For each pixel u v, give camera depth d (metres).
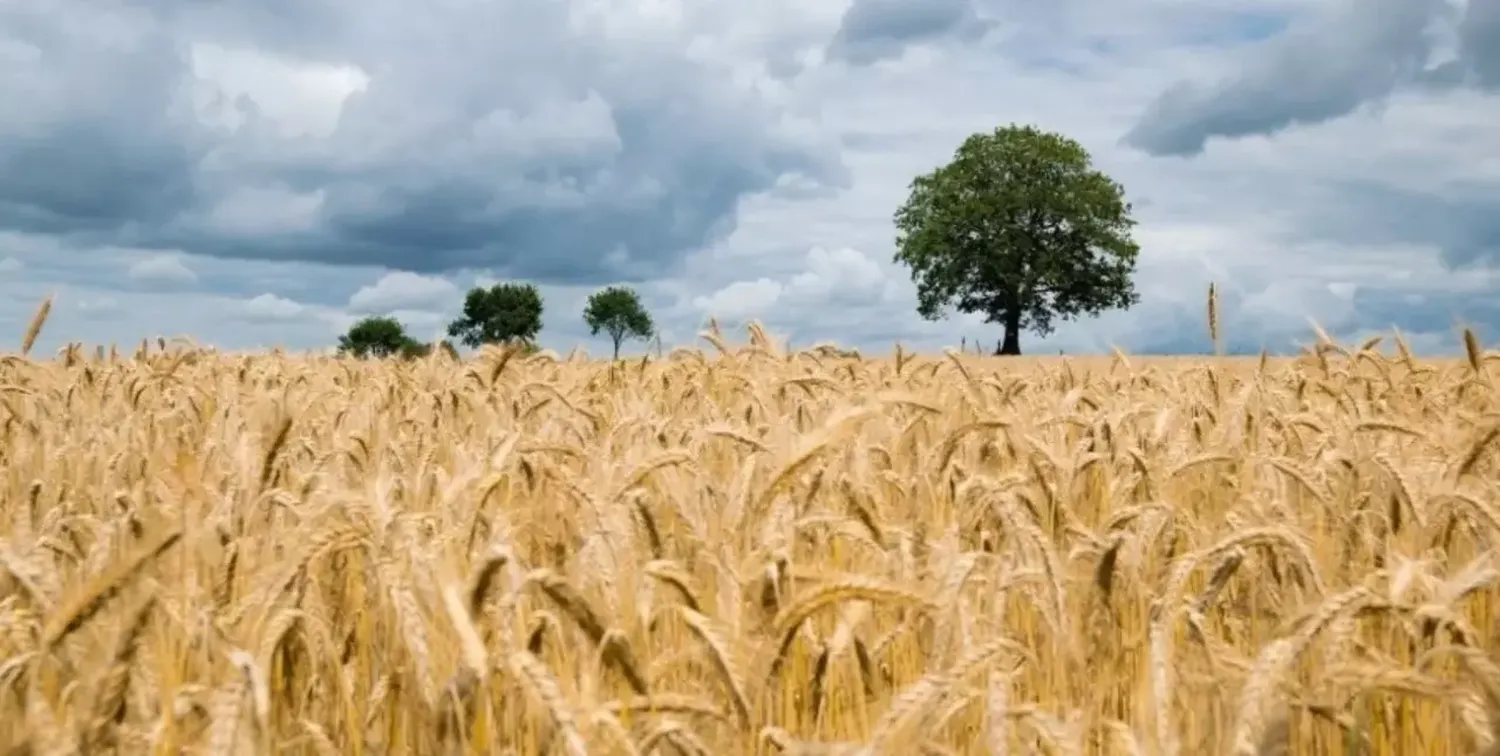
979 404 8.46
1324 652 3.41
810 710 3.69
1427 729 3.75
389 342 69.88
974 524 5.26
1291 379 10.80
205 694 3.06
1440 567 4.67
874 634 4.22
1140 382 11.75
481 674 2.99
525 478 5.75
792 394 9.27
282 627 3.24
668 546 4.48
